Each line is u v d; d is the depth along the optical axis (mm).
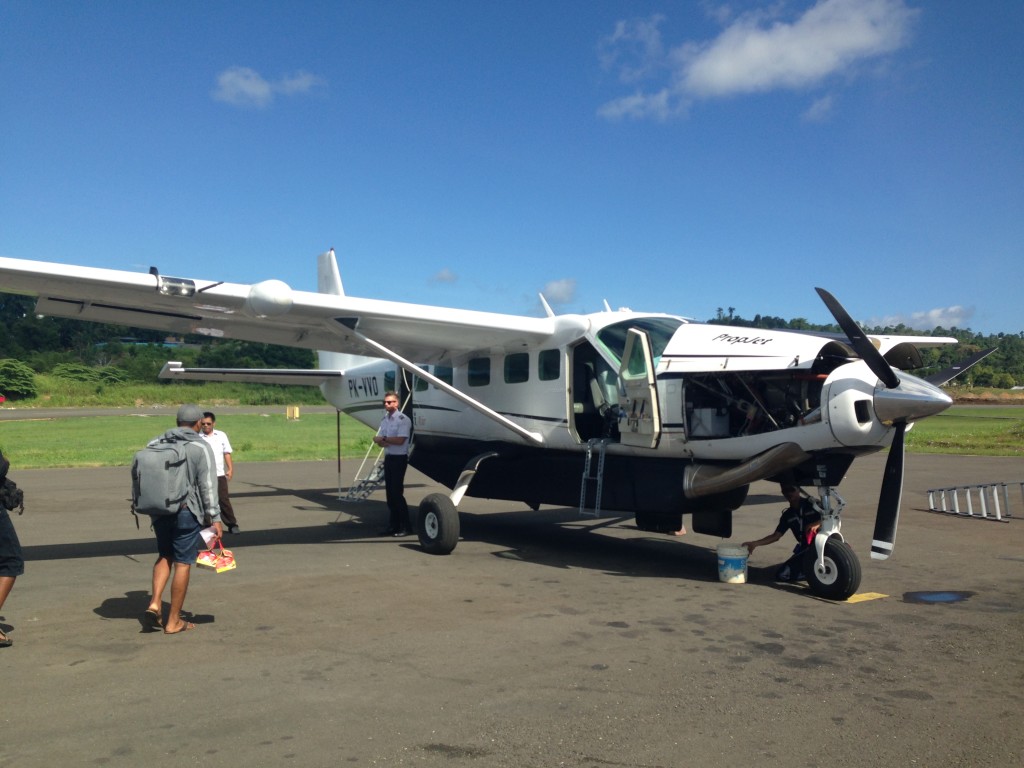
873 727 3523
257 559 7469
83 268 6355
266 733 3438
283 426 33500
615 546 8406
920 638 4910
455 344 8734
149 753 3236
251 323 8039
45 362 61031
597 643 4781
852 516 10695
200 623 5207
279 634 4949
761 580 6652
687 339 7012
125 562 7238
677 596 6031
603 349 7594
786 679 4148
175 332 8461
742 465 6453
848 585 5797
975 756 3234
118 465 17406
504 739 3381
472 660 4441
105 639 4828
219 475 8969
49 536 8680
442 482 9781
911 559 7637
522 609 5605
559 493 8094
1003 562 7480
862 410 5918
